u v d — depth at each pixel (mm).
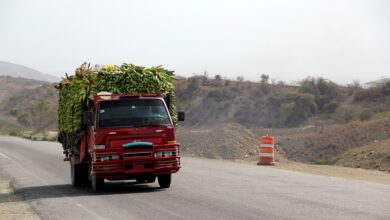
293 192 16203
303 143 46531
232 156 34031
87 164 19578
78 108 18734
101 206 14578
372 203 13969
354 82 87062
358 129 46125
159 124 17281
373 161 27172
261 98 85438
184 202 14641
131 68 19078
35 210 14414
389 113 64625
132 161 16938
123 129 17031
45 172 26344
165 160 17141
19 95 150125
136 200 15453
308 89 85562
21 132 87188
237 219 11867
